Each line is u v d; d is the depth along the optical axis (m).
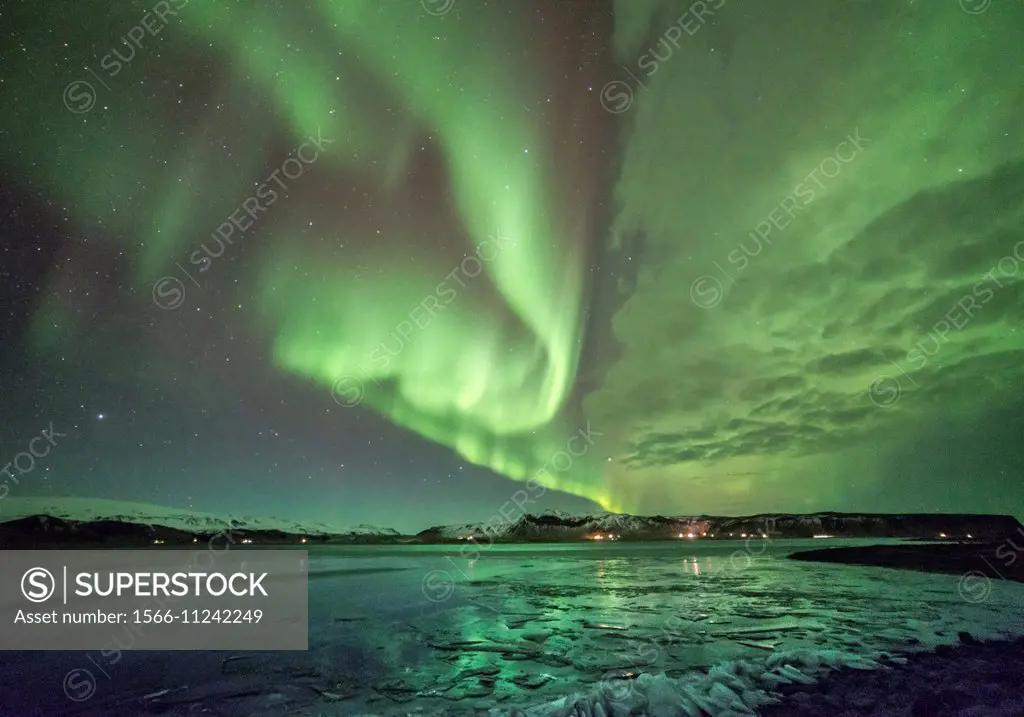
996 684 5.94
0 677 7.25
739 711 5.27
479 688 6.45
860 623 9.52
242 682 6.86
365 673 7.18
